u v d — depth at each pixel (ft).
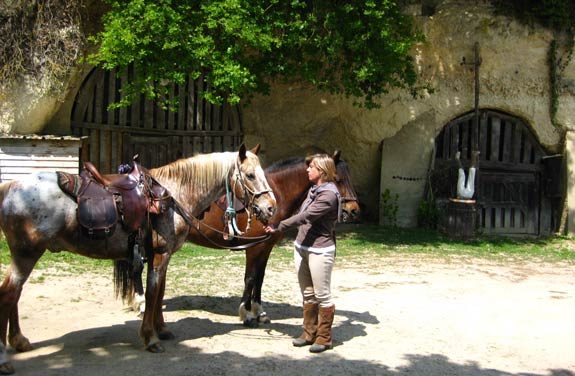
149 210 16.85
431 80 49.67
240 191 18.07
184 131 45.68
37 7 35.55
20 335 16.89
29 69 35.88
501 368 17.40
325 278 18.07
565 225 50.42
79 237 16.12
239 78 33.96
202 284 27.35
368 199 53.42
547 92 50.42
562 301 26.89
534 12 48.37
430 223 49.08
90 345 17.75
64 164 35.81
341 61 42.50
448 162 50.62
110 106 35.60
